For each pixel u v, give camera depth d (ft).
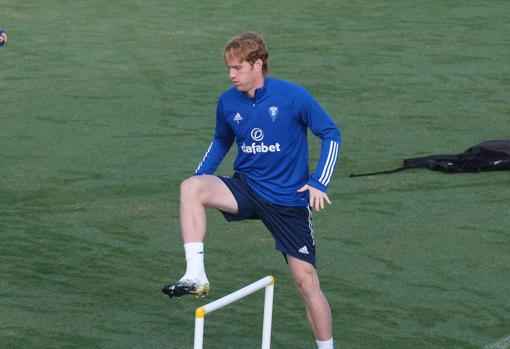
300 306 60.80
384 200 80.84
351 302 61.11
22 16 158.92
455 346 55.42
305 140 50.29
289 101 49.06
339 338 56.24
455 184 85.35
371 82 122.93
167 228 74.02
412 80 124.26
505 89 120.88
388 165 90.94
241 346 55.26
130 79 122.83
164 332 56.75
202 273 46.19
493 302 61.46
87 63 130.62
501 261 68.23
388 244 71.10
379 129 103.19
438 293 62.75
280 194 49.88
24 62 130.31
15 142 96.78
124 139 98.48
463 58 136.36
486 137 101.45
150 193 82.38
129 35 147.23
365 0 176.76
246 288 43.98
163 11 164.76
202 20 158.40
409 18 161.89
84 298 61.16
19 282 63.26
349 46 141.90
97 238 71.67
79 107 110.01
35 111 108.27
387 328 57.62
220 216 76.59
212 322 58.34
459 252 69.82
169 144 96.94
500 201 81.10
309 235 50.80
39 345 54.34
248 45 48.14
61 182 84.79
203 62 131.64
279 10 166.91
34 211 77.25
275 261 67.97
